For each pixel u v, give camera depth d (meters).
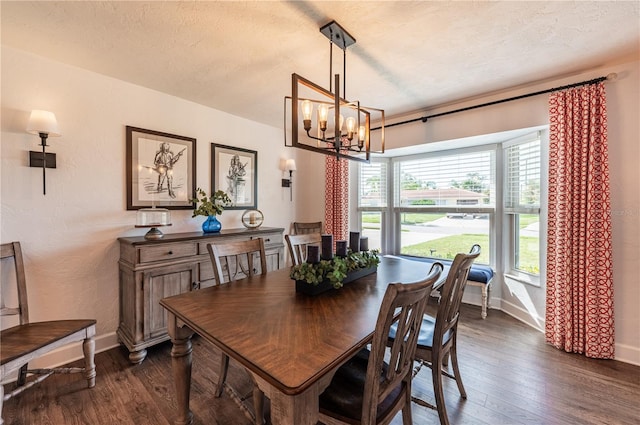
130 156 2.46
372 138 3.65
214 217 2.84
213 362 2.16
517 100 2.63
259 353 0.91
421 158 3.82
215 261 1.70
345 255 1.77
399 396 1.19
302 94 2.72
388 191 4.06
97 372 2.00
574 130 2.21
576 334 2.21
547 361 2.12
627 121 2.10
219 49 1.94
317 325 1.11
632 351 2.08
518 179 2.99
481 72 2.28
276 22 1.65
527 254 2.95
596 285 2.14
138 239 2.28
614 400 1.69
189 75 2.32
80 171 2.20
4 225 1.89
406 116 3.34
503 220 3.20
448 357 2.05
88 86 2.24
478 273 3.00
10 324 1.94
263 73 2.29
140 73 2.29
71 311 2.17
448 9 1.53
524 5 1.50
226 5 1.51
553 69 2.23
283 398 0.81
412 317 1.07
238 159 3.32
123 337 2.23
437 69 2.23
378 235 4.05
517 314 2.96
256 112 3.20
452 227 3.63
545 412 1.60
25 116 1.96
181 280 2.35
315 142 4.13
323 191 4.06
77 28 1.71
